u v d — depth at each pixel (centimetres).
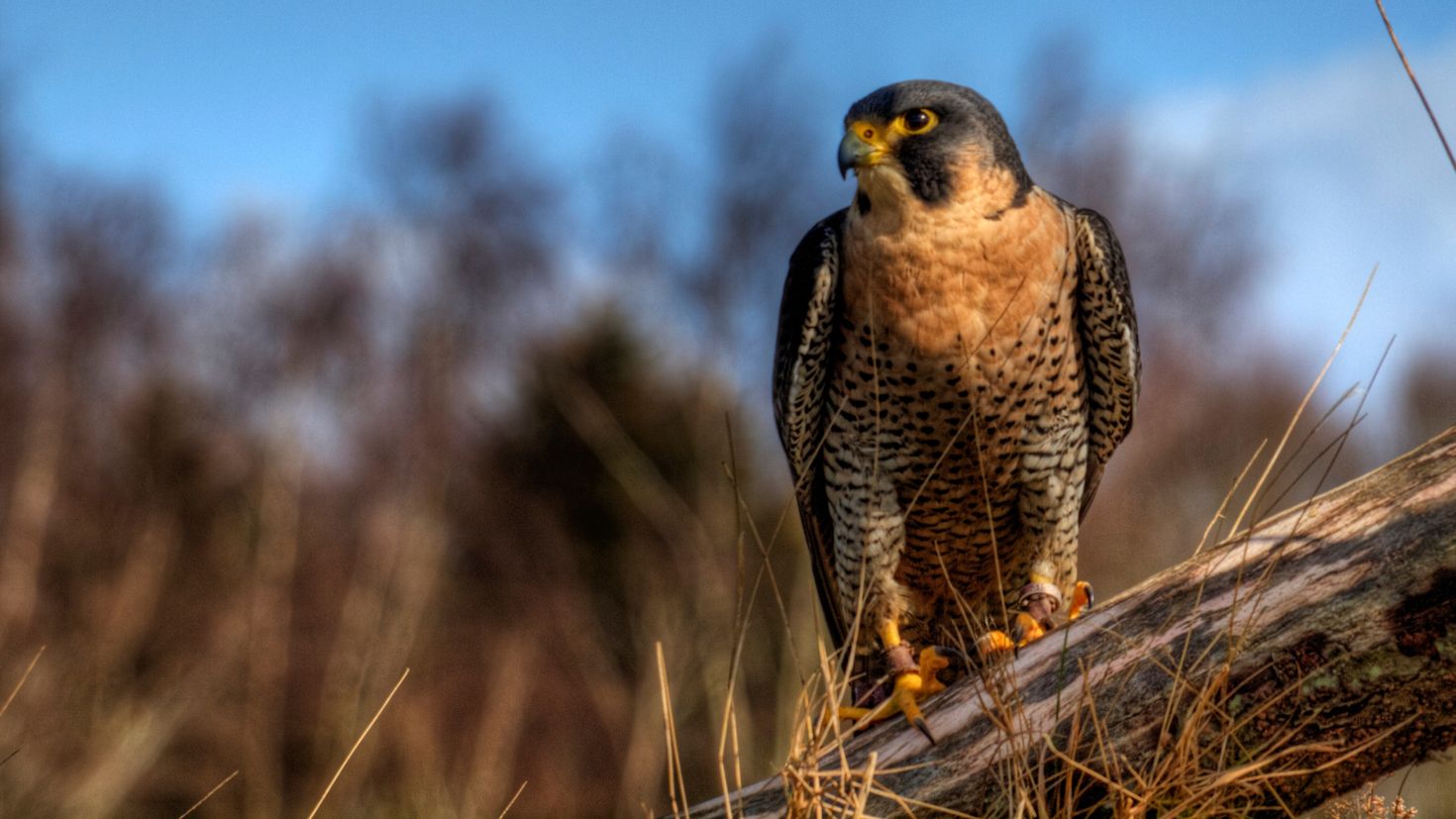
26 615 1625
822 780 362
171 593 1781
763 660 980
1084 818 339
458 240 3784
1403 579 313
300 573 1966
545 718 1461
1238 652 326
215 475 2242
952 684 405
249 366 3338
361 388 3256
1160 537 1944
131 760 1223
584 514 1677
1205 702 324
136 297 3306
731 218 2355
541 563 1719
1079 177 3119
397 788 1252
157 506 2059
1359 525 332
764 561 366
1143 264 3100
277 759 1489
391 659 1620
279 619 1772
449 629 1783
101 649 1434
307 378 3209
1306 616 322
